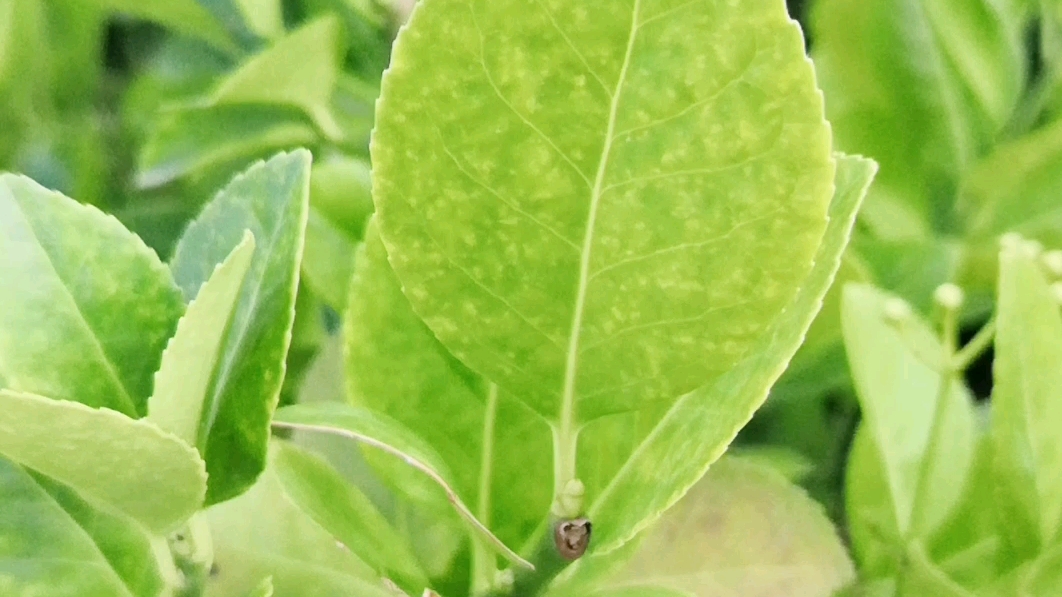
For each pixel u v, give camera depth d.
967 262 0.27
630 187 0.16
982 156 0.29
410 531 0.21
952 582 0.21
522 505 0.20
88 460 0.16
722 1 0.15
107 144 0.34
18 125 0.32
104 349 0.17
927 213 0.28
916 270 0.27
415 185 0.17
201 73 0.34
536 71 0.16
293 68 0.27
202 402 0.17
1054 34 0.30
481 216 0.17
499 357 0.18
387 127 0.16
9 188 0.18
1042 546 0.20
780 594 0.21
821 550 0.21
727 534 0.21
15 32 0.30
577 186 0.16
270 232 0.18
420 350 0.19
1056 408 0.19
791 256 0.16
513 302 0.17
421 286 0.17
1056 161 0.27
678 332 0.17
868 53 0.27
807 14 0.29
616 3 0.16
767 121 0.16
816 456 0.26
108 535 0.18
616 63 0.16
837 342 0.24
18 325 0.17
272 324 0.17
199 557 0.18
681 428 0.18
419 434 0.19
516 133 0.16
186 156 0.29
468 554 0.20
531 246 0.17
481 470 0.19
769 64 0.16
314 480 0.18
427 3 0.16
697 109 0.16
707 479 0.22
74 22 0.32
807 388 0.25
